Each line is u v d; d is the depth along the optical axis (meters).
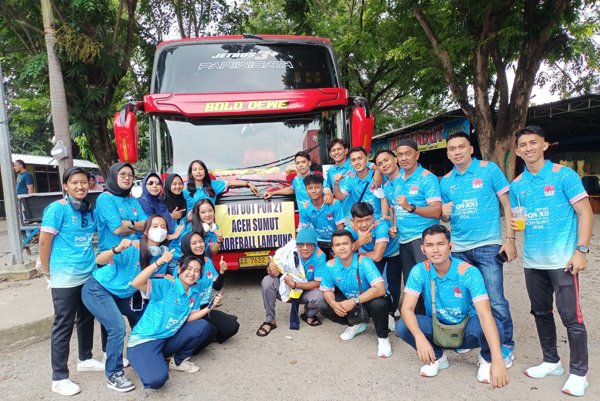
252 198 5.67
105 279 3.44
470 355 3.81
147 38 13.83
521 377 3.34
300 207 5.33
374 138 20.31
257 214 5.51
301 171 5.27
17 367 3.88
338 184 5.02
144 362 3.31
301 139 5.94
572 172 3.08
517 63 12.42
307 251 4.34
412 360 3.74
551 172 3.14
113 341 3.36
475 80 11.72
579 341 3.04
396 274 4.59
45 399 3.29
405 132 17.22
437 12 12.07
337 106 5.97
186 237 3.85
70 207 3.39
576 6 10.93
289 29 17.72
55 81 7.79
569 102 11.44
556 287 3.12
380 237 4.33
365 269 3.91
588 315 4.57
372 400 3.10
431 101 20.61
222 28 14.80
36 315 4.65
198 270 3.56
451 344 3.29
